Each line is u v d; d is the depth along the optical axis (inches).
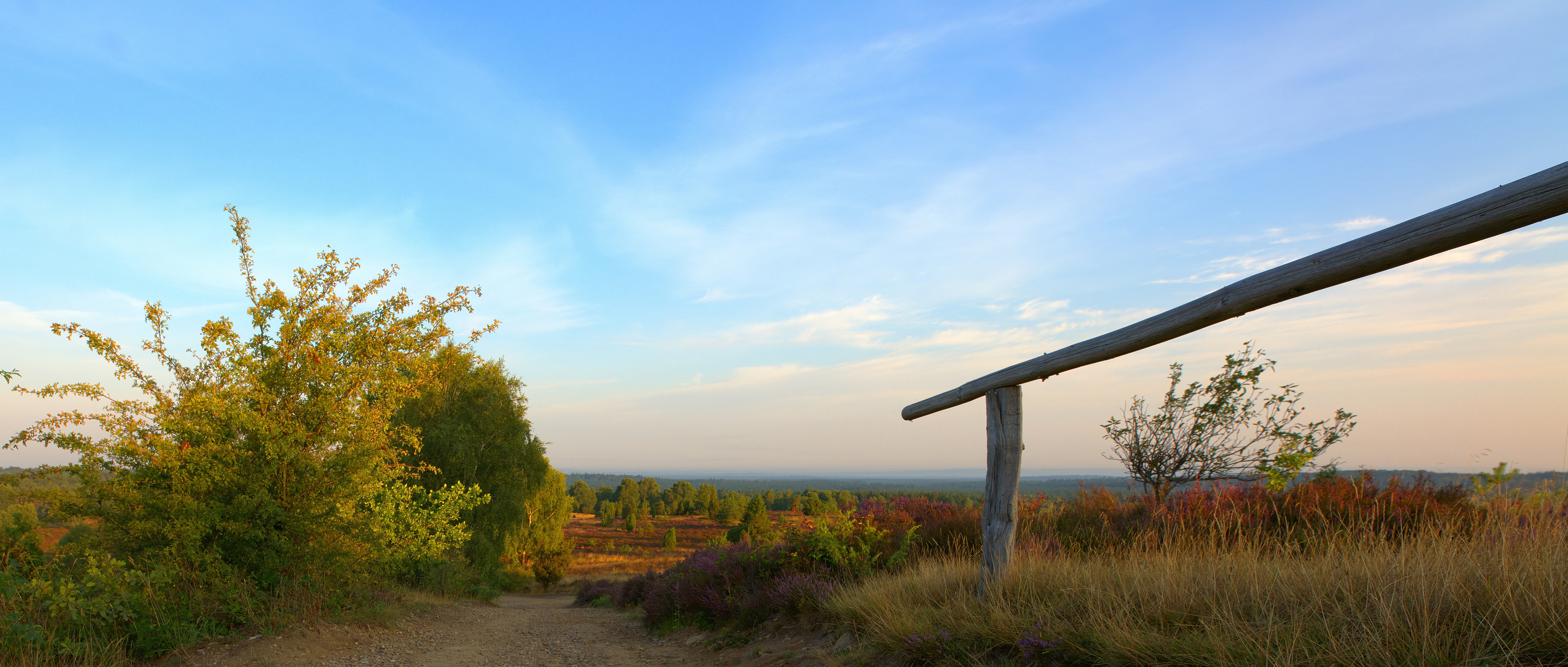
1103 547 262.2
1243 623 139.7
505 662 289.4
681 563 520.1
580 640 365.4
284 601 303.9
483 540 913.5
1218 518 239.8
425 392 895.7
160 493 298.4
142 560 285.4
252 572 314.3
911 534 322.0
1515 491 206.2
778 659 248.7
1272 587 155.8
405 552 482.0
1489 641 115.6
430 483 893.8
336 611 327.9
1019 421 211.5
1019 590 197.0
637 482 7121.1
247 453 320.5
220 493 316.5
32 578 245.3
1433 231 95.6
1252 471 262.5
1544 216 85.7
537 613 584.1
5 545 254.4
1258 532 220.1
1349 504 230.7
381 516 470.3
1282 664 119.8
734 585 363.9
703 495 5251.0
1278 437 259.6
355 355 380.8
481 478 957.8
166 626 244.1
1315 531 221.1
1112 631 150.7
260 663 240.5
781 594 308.2
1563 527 156.6
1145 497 288.5
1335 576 153.0
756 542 426.6
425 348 407.5
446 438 898.1
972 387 223.6
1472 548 151.6
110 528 301.6
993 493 212.8
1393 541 190.9
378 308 390.6
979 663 167.9
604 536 3376.0
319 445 354.9
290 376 349.4
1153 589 172.4
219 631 265.4
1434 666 110.7
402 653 291.1
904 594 239.8
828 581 306.0
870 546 333.7
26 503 280.2
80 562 269.9
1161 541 237.5
